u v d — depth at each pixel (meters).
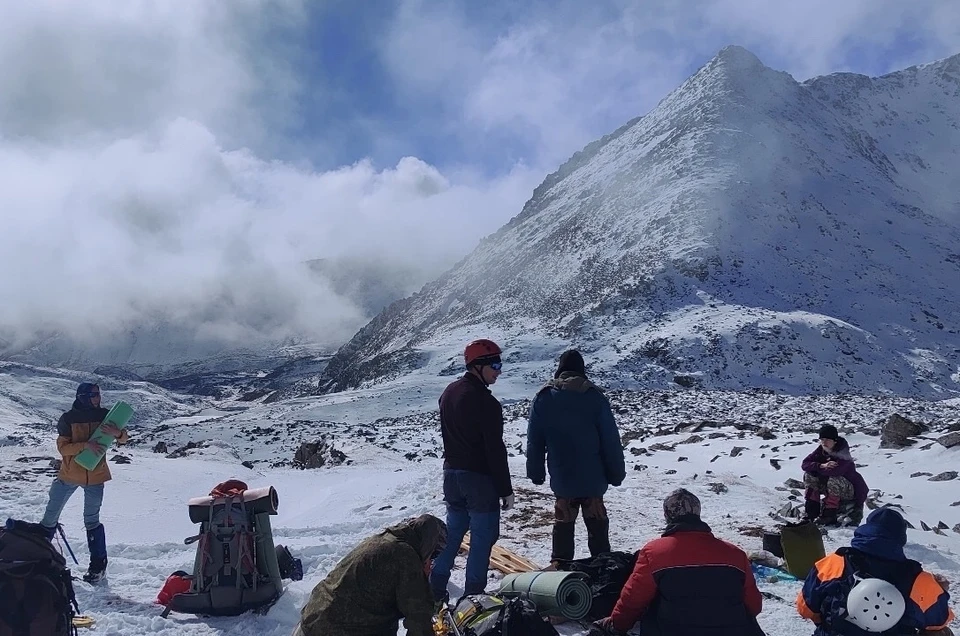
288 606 6.51
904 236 129.62
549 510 10.17
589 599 5.73
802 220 124.69
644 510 10.18
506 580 6.27
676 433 23.62
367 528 9.88
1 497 11.04
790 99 186.75
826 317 87.56
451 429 6.18
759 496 11.48
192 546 9.01
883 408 39.84
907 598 4.04
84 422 7.49
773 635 5.83
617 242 125.88
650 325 85.62
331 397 71.25
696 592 4.54
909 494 12.72
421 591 4.41
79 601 6.79
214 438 35.72
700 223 116.19
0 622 4.47
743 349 76.31
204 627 6.17
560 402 6.70
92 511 7.47
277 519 11.21
